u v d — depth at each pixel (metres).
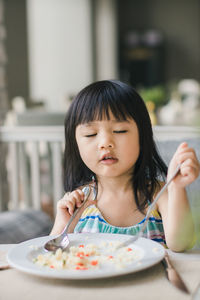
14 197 2.57
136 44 11.55
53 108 9.10
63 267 0.72
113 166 0.96
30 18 8.58
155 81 11.55
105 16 11.28
